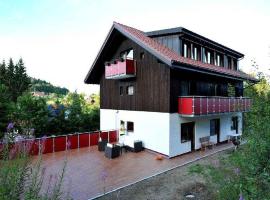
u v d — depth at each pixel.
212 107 16.97
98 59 21.20
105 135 19.50
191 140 17.34
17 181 4.58
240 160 6.29
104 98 22.05
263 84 7.30
